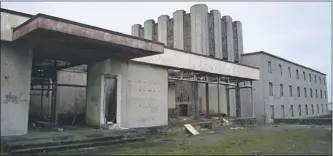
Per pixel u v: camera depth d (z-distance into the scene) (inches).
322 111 1796.3
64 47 479.5
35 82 645.3
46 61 642.8
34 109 680.4
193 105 968.3
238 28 1197.7
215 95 1018.1
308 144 458.9
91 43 454.0
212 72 778.2
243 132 671.8
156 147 422.3
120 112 562.9
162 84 660.7
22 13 437.4
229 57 1125.1
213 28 1070.4
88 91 611.5
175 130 629.9
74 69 747.4
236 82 979.3
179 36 1083.3
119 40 465.4
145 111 614.2
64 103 720.3
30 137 394.0
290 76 1362.0
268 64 1165.1
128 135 502.6
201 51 1002.7
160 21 1170.6
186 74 826.8
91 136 448.5
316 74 1755.7
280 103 1217.4
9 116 418.3
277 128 791.1
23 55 444.1
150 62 622.8
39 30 377.1
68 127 555.5
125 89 580.1
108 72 559.2
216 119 802.8
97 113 573.3
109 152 373.7
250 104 1097.4
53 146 378.9
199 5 1035.9
